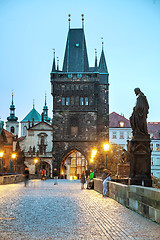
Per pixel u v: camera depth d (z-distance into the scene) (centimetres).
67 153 8194
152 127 10806
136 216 1440
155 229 1130
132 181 2138
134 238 992
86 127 8256
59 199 2239
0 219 1316
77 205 1870
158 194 1231
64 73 8381
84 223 1247
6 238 979
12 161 6650
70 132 8256
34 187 3831
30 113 18038
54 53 8538
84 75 8388
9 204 1853
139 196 1518
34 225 1190
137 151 2164
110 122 10719
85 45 8981
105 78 8706
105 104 8612
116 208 1748
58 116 8294
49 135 12144
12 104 19488
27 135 12144
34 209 1634
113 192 2319
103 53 9088
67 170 12762
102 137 8469
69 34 8888
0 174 5281
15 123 19075
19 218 1344
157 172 10200
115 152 7362
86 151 8181
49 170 12025
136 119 2188
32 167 11812
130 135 10581
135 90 2258
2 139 6931
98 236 1020
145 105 2205
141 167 2162
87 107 8319
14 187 3725
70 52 8712
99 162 4672
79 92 8344
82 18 8994
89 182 3784
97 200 2225
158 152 10262
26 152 11906
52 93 8344
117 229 1131
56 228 1139
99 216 1433
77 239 979
